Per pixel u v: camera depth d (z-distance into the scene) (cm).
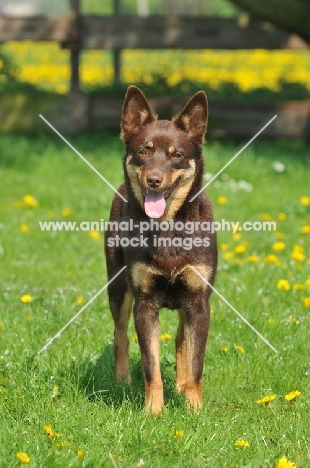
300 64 2447
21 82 1967
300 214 1282
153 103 1708
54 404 616
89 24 1747
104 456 512
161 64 2567
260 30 1725
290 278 941
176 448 532
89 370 675
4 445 516
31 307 838
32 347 725
